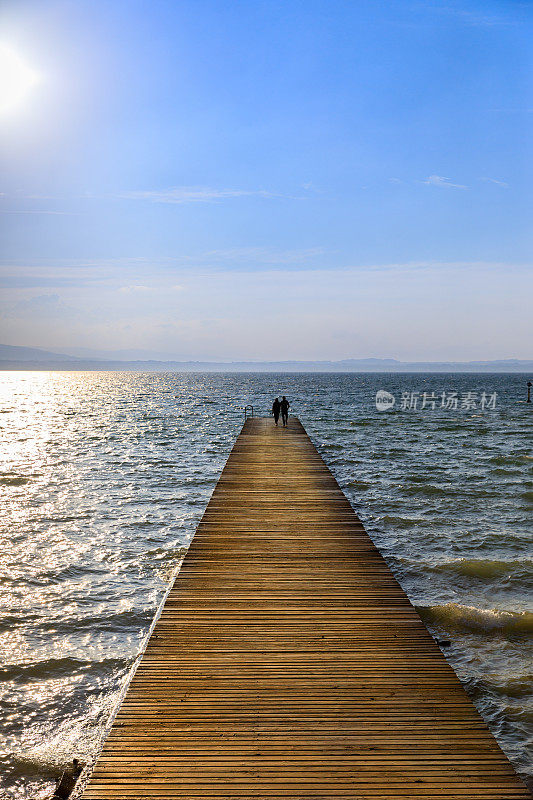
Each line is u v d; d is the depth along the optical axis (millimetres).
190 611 7996
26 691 8406
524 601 11414
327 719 5508
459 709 5699
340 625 7594
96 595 12016
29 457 30781
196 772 4777
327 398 95250
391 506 19484
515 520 17688
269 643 7074
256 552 10617
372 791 4590
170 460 29844
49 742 7309
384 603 8312
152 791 4566
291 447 23906
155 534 16453
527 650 9398
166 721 5465
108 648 9711
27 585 12531
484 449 33875
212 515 13188
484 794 4586
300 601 8367
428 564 13562
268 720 5488
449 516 18172
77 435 41812
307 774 4766
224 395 106188
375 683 6164
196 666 6504
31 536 16188
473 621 10328
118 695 8305
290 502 14414
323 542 11234
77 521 17812
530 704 7969
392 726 5410
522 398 99625
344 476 24797
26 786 6578
